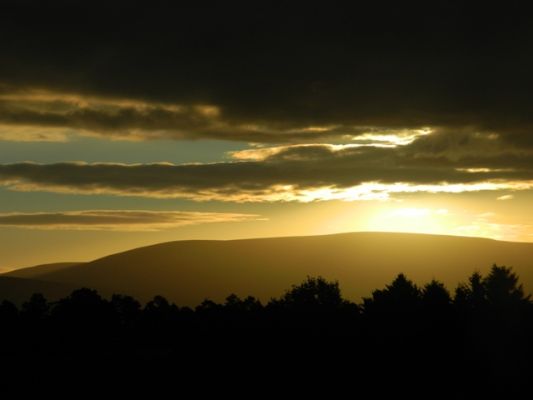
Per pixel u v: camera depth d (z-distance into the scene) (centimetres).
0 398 7700
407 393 6756
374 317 8600
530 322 7788
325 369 7438
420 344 7562
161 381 7888
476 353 7312
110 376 8244
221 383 7538
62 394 7762
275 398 6988
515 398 6538
